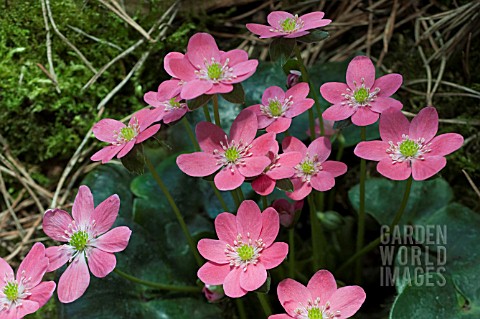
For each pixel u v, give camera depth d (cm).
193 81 37
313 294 36
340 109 38
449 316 39
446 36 47
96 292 40
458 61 47
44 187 47
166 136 47
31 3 47
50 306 43
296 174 38
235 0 49
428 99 46
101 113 47
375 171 46
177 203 44
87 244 37
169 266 42
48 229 38
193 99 37
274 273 42
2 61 47
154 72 48
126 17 47
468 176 43
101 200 43
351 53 47
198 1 48
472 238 40
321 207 42
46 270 37
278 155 38
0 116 47
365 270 45
